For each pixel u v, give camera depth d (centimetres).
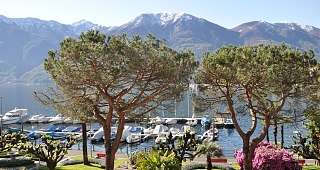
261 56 2739
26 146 3500
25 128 9106
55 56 2564
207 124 8356
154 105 2758
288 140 6203
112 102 2612
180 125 9019
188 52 2753
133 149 6234
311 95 2780
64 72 2456
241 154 3316
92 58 2398
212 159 4147
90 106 2664
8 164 3206
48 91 2770
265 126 2984
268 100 2884
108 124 2719
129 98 2680
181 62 2627
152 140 7075
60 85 2550
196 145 3581
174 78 2611
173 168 2611
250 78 2728
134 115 2778
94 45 2402
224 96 3034
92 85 2542
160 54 2527
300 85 2738
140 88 2614
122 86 2580
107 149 2730
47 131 7925
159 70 2547
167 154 2845
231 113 3030
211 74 2852
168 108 2805
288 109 2908
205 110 3064
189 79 2742
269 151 3100
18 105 15438
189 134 3456
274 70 2644
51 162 3372
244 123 8256
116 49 2422
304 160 3906
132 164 3909
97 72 2444
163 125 8212
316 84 2745
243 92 3006
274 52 2772
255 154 3105
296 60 2739
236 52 2828
